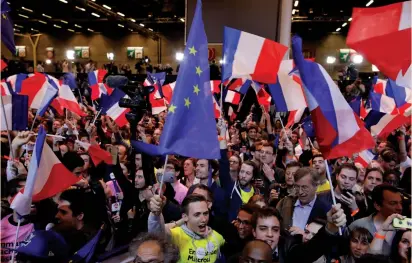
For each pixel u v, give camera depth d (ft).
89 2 77.05
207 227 10.28
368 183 13.47
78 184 12.46
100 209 11.53
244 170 14.30
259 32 39.24
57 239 8.18
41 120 28.50
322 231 8.55
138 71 88.22
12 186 10.84
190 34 9.25
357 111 18.49
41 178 9.59
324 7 88.48
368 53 8.59
